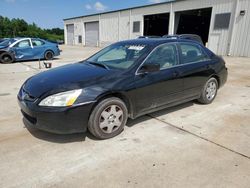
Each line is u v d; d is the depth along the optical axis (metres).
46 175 2.47
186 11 20.88
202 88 4.68
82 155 2.86
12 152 2.90
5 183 2.34
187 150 3.00
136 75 3.44
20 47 11.87
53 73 3.60
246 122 3.95
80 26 36.75
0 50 11.30
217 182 2.38
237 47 16.62
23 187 2.29
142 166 2.64
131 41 4.34
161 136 3.39
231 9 16.66
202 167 2.63
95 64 3.93
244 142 3.23
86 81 3.10
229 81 7.57
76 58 14.70
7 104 4.86
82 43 37.03
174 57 4.08
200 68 4.48
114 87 3.17
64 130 2.95
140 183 2.36
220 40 17.75
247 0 15.58
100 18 31.50
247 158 2.83
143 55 3.66
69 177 2.45
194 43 4.62
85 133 3.43
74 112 2.90
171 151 2.97
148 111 3.77
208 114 4.31
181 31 25.62
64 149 2.99
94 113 3.08
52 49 13.23
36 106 2.92
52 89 2.98
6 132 3.45
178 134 3.46
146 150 2.99
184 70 4.14
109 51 4.32
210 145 3.13
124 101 3.41
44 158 2.79
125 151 2.96
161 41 4.04
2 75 8.23
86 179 2.42
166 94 3.91
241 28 16.19
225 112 4.43
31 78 3.67
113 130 3.32
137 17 25.31
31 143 3.13
